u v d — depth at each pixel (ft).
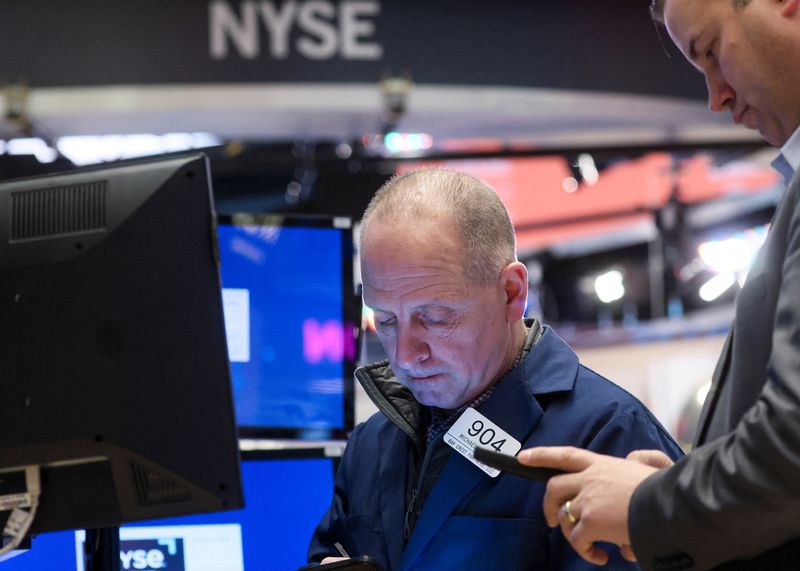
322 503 6.46
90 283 4.22
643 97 15.58
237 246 6.84
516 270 5.23
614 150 17.74
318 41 14.97
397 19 15.14
